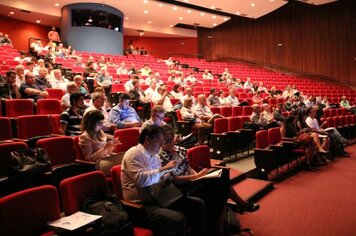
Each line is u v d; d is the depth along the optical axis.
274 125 6.30
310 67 15.75
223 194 2.82
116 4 14.33
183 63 16.62
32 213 1.88
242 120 6.30
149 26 18.38
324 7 15.24
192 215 2.59
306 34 15.87
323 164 5.71
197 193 2.78
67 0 13.52
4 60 8.77
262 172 4.53
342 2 14.69
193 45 20.33
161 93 6.65
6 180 2.54
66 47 13.82
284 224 3.12
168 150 2.96
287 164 5.60
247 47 18.09
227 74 13.45
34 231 1.87
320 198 3.87
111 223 1.92
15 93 5.20
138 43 19.97
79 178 2.21
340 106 11.38
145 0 13.84
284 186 4.38
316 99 10.99
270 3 13.80
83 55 12.27
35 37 15.94
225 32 19.06
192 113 5.82
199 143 5.57
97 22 14.24
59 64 9.54
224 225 2.88
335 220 3.21
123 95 4.87
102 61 11.30
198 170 3.28
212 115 6.33
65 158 3.24
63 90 6.14
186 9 15.34
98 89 4.33
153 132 2.56
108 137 3.61
